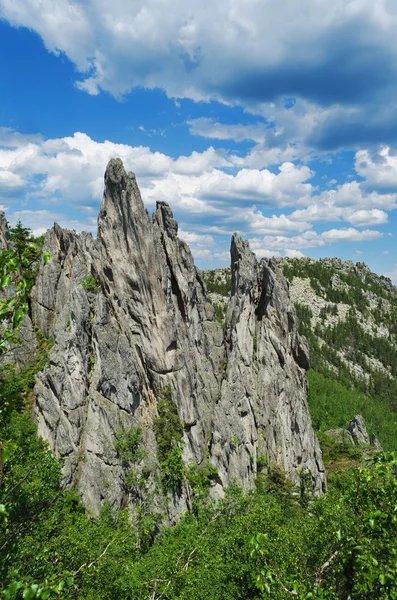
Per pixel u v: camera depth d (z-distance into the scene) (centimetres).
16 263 992
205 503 6750
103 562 3522
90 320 6738
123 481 6091
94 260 7306
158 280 7319
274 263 9588
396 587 1240
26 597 798
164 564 4134
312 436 9375
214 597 3666
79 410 6175
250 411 8481
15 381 6781
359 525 1415
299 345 9475
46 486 2631
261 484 7862
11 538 1303
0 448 1045
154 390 7294
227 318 9038
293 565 3180
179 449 6906
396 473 1409
